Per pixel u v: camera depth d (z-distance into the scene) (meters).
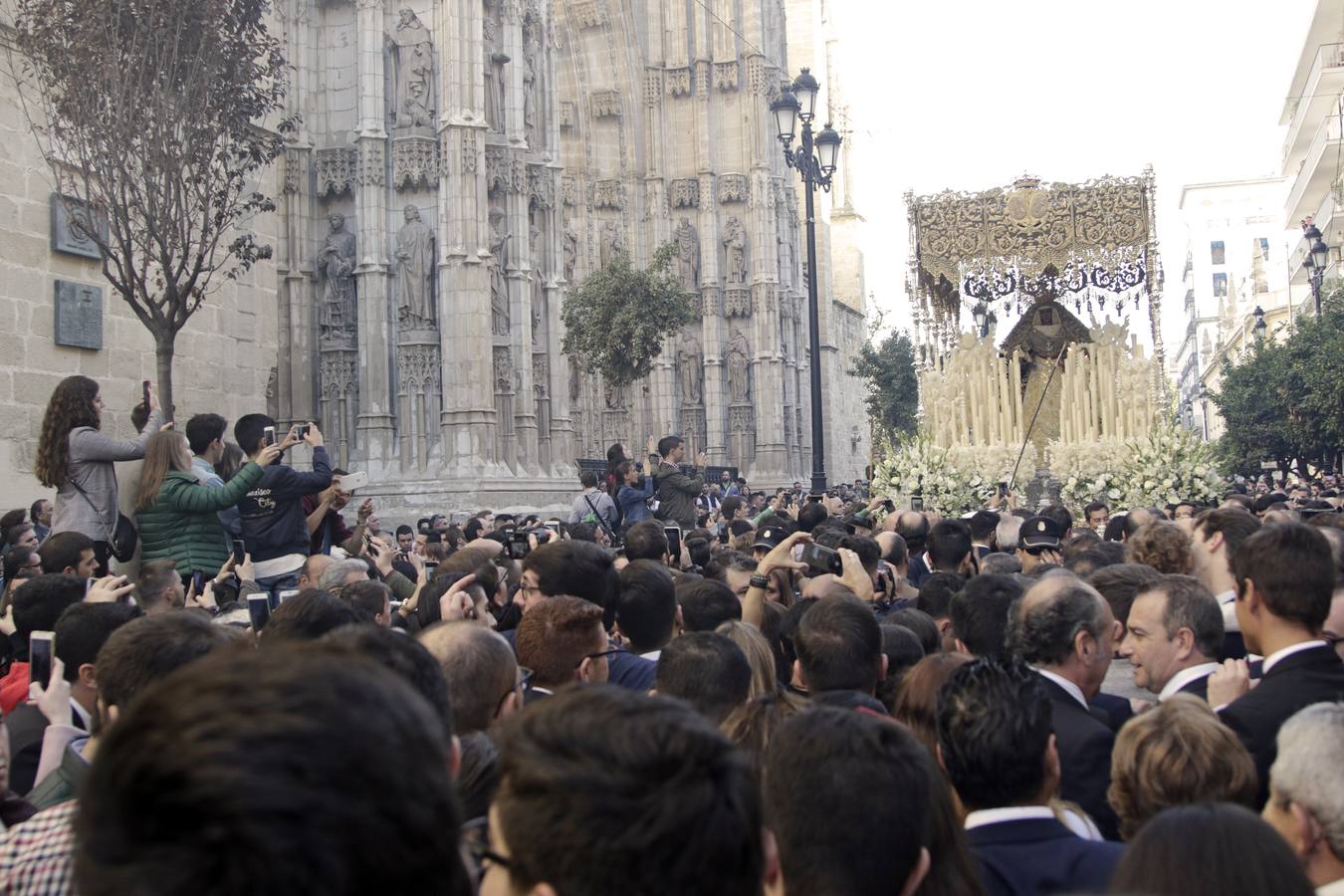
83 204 14.13
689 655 4.94
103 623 5.63
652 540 9.84
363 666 1.56
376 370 26.94
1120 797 4.01
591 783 1.99
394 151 27.12
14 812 4.27
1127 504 21.23
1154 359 24.00
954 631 6.53
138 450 10.02
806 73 21.11
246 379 20.41
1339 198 46.44
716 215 52.62
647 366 38.81
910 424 69.81
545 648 5.41
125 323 17.66
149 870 1.32
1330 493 26.78
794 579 10.04
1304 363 44.16
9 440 15.81
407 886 1.44
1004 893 3.58
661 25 53.06
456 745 3.56
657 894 1.95
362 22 27.16
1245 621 5.27
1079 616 5.25
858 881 2.87
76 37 13.67
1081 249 25.11
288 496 10.23
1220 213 134.75
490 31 27.86
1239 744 3.93
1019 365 26.31
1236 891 2.47
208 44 14.30
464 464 26.16
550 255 30.02
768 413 51.69
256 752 1.36
